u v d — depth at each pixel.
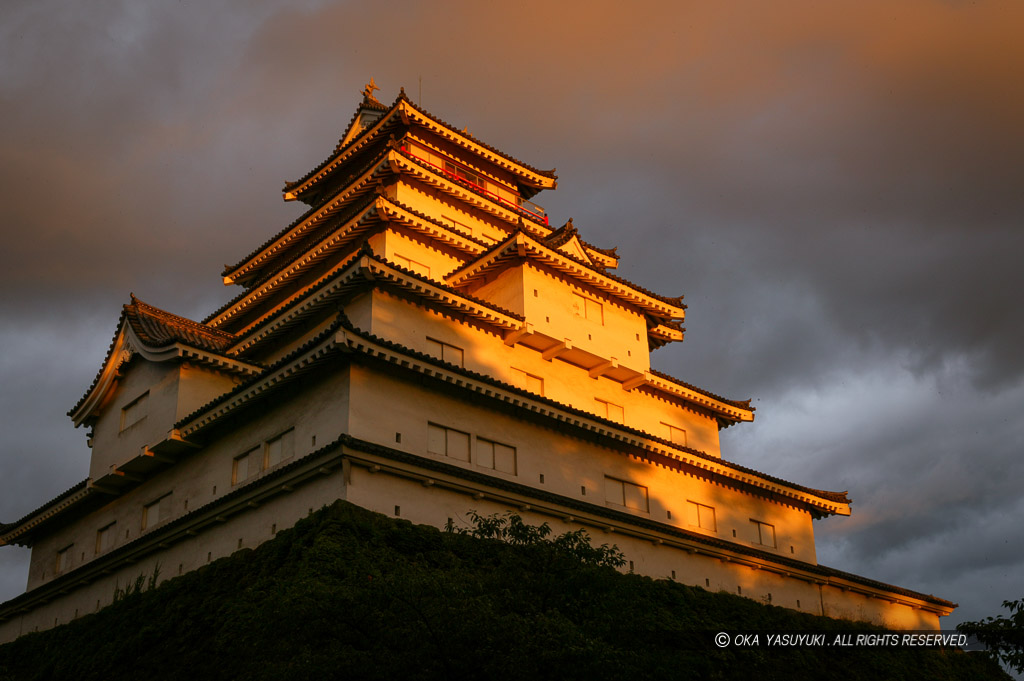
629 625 28.72
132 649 34.09
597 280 46.88
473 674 24.19
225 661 29.92
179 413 40.62
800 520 53.03
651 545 42.97
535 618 25.67
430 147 55.28
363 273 39.34
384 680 23.83
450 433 38.16
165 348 41.59
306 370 36.56
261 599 30.97
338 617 24.48
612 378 48.59
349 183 51.78
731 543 46.47
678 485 47.38
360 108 60.66
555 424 42.41
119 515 44.19
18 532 49.38
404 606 24.61
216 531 37.59
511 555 28.28
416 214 47.78
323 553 29.97
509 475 39.59
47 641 42.22
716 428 54.09
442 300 41.53
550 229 57.16
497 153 57.59
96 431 46.28
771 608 45.28
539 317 44.53
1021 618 31.22
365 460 33.44
